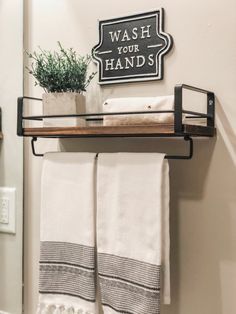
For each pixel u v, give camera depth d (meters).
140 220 1.00
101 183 1.06
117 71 1.17
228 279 1.02
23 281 1.34
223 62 1.01
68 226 1.12
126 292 1.01
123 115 1.01
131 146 1.14
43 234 1.16
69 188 1.12
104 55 1.19
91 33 1.21
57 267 1.14
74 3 1.24
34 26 1.31
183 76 1.07
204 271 1.05
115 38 1.17
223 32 1.01
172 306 1.09
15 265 1.36
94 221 1.08
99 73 1.19
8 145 1.37
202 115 0.98
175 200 1.08
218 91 1.02
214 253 1.03
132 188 1.01
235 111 1.00
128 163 1.02
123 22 1.15
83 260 1.09
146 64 1.12
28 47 1.33
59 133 1.06
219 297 1.03
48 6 1.29
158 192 0.97
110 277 1.04
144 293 0.98
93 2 1.20
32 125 1.32
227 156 1.01
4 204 1.38
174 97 0.92
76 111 1.10
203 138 1.04
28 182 1.34
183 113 0.95
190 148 1.00
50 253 1.15
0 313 1.37
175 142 1.08
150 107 0.98
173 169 1.09
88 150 1.21
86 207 1.08
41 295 1.16
